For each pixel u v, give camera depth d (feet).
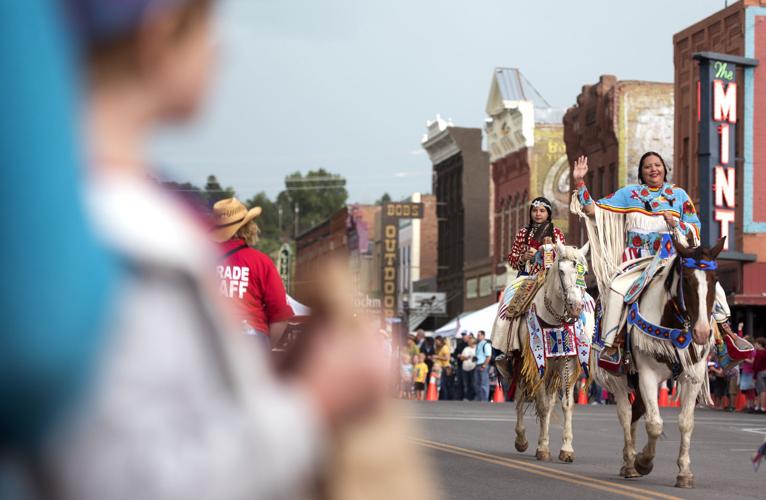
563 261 61.21
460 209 334.03
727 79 179.01
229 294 40.65
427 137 355.97
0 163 4.40
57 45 4.58
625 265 56.85
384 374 5.45
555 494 50.34
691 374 53.98
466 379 166.91
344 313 5.50
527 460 65.87
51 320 4.44
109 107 4.92
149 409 4.81
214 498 4.97
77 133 4.65
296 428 5.22
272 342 41.29
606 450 76.07
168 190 5.24
